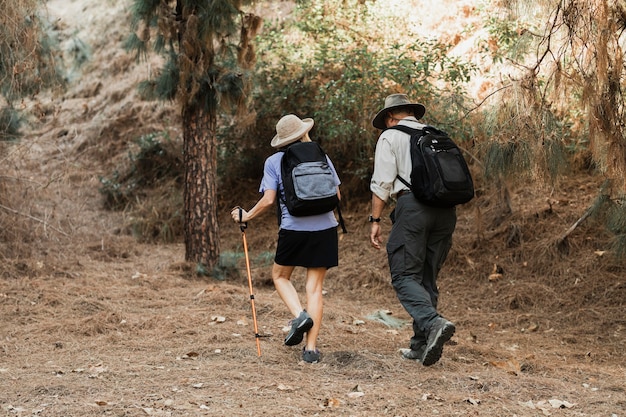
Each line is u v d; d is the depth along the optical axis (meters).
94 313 6.80
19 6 8.12
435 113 8.77
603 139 5.68
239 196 11.30
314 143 5.36
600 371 5.38
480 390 4.69
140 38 9.00
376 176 5.22
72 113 14.27
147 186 12.10
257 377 4.80
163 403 4.24
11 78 8.30
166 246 10.47
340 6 10.72
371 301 8.07
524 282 8.02
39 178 12.16
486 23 9.72
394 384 4.74
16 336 6.03
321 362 5.24
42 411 4.10
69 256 9.34
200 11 8.34
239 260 9.63
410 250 5.12
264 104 10.72
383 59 9.88
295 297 5.31
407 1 11.06
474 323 7.16
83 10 17.12
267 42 10.95
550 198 9.04
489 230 9.02
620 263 7.73
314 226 5.23
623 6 5.58
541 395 4.60
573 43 5.71
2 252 8.72
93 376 4.79
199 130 8.61
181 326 6.27
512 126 5.87
